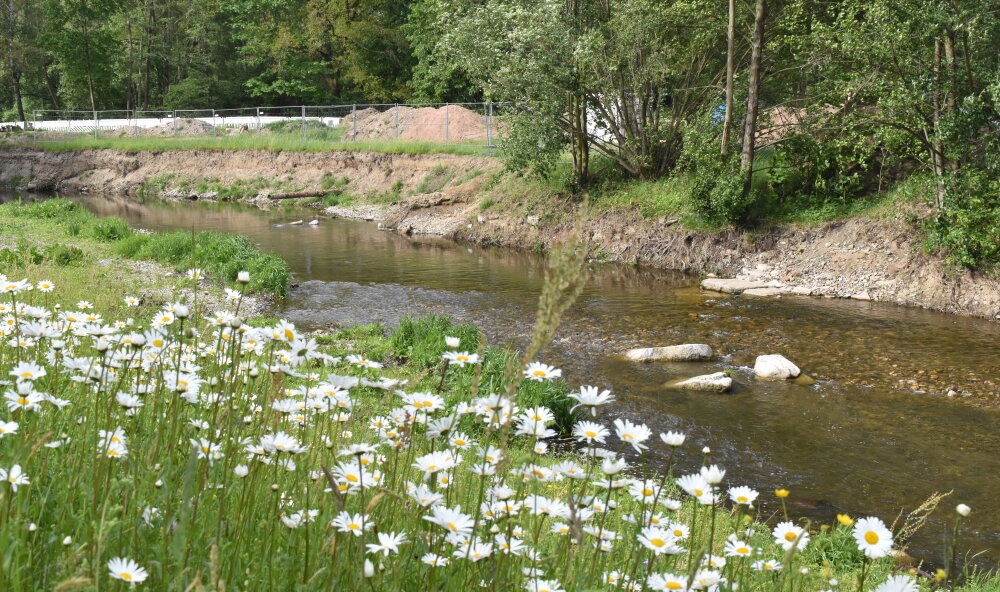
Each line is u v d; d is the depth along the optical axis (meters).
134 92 71.00
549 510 2.29
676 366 12.92
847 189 22.20
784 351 13.89
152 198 43.34
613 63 23.83
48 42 62.12
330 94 62.59
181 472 2.45
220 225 31.34
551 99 24.69
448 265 23.00
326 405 3.00
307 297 17.75
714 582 2.07
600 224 25.22
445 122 41.88
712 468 2.34
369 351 12.16
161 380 2.99
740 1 22.86
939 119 17.58
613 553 2.48
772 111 24.62
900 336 14.94
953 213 17.55
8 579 1.67
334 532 2.00
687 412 10.69
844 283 19.19
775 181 23.16
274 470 2.49
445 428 2.41
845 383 12.12
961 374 12.54
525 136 25.42
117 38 67.62
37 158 50.75
